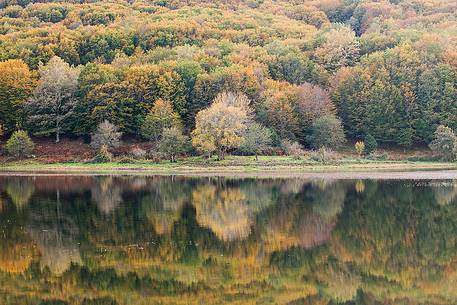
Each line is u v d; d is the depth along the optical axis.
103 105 115.62
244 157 107.38
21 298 28.12
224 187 72.38
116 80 119.62
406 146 120.62
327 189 68.94
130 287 30.05
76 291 29.19
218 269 33.50
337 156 109.00
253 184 75.69
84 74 121.69
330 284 31.05
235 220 48.31
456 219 49.22
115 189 70.00
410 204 56.81
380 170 95.00
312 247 39.00
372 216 50.47
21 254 36.28
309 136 115.06
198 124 103.50
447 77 120.00
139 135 119.69
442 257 36.91
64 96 118.31
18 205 55.94
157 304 27.47
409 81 122.56
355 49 152.00
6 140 118.75
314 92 121.06
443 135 107.81
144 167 100.38
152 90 119.56
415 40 149.12
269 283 31.00
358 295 29.27
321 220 48.44
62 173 93.75
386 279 32.06
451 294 29.50
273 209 54.03
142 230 43.78
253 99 122.25
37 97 117.25
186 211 52.81
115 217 49.31
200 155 109.38
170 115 112.69
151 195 64.31
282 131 115.81
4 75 117.69
